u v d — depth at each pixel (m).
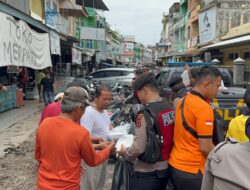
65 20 24.86
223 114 5.43
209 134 2.62
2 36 8.77
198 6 31.23
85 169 3.75
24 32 10.80
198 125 2.64
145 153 2.83
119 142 3.42
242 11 20.77
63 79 20.94
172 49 50.38
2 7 10.05
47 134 2.59
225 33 21.86
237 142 1.66
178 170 2.75
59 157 2.54
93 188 3.83
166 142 2.89
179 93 4.64
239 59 14.73
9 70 13.68
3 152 7.27
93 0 41.53
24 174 5.93
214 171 1.64
